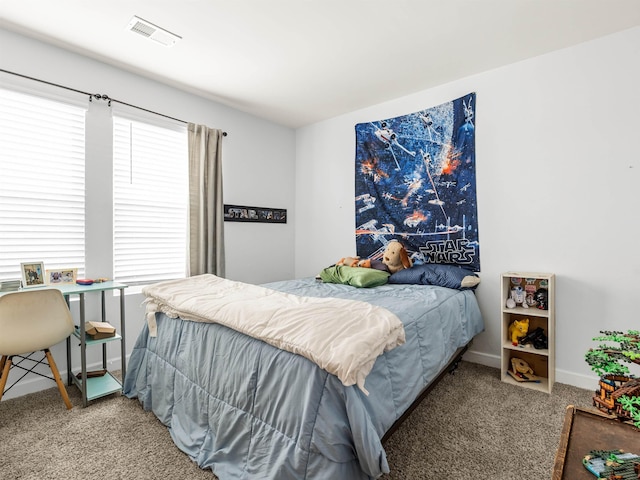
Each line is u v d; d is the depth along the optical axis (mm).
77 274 2428
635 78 2164
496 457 1573
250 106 3494
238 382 1441
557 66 2436
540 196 2521
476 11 2002
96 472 1487
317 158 3979
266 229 3889
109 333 2268
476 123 2807
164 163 3047
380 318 1409
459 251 2910
